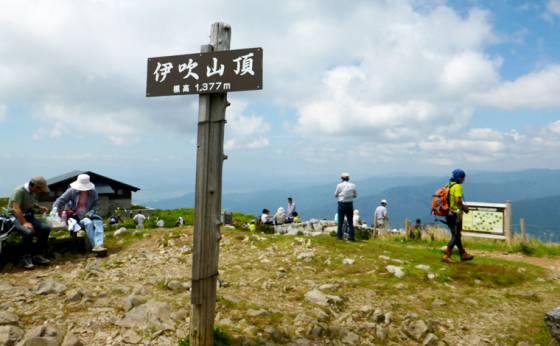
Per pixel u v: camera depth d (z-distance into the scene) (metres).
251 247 10.36
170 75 4.35
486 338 5.50
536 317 6.35
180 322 4.89
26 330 4.39
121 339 4.32
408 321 5.77
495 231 13.95
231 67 4.07
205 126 4.14
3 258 7.89
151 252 9.41
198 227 4.06
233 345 4.45
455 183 9.52
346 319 5.69
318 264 8.96
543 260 11.52
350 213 12.65
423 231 15.69
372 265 8.88
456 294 7.30
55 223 8.88
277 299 6.38
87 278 6.95
